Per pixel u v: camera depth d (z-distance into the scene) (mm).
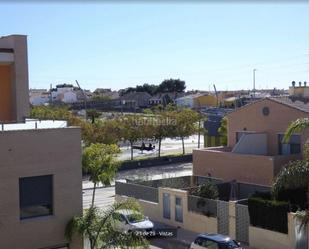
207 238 22484
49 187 15430
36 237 15094
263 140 34000
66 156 15633
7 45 22484
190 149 67562
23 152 14742
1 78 22453
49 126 17078
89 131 50188
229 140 37156
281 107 32969
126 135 54500
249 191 31531
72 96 154500
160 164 56094
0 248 14453
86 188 42531
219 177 33812
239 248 22125
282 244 23594
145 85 164500
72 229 15539
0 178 14359
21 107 22344
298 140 32125
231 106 112438
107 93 167875
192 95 137750
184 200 29125
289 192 24750
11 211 14602
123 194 34719
